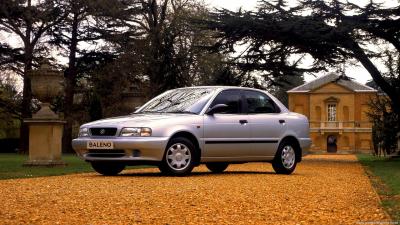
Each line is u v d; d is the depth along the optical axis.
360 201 9.56
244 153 15.09
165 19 49.72
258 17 29.36
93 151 13.84
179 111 14.60
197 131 14.16
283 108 16.39
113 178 13.12
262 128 15.46
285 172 16.03
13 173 15.73
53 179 13.05
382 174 17.70
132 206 8.48
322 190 11.31
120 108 45.72
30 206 8.41
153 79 45.47
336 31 28.03
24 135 49.88
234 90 15.45
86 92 51.00
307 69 31.38
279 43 30.61
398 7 29.25
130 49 46.81
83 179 12.84
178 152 13.85
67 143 50.31
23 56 47.25
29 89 48.28
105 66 48.44
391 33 31.05
